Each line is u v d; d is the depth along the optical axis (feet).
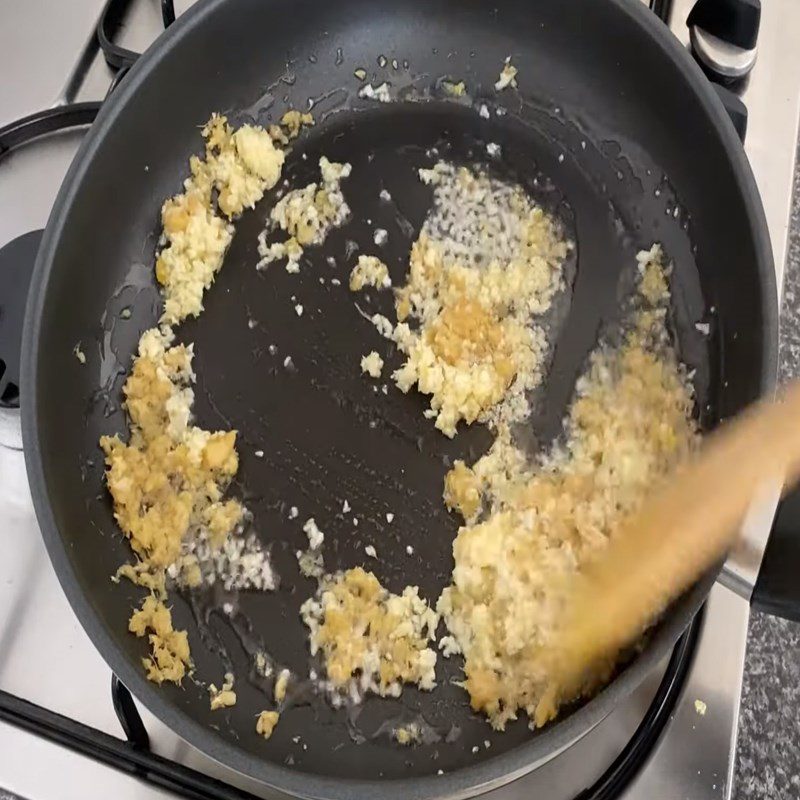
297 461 1.80
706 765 1.53
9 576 1.67
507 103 1.99
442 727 1.63
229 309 1.89
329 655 1.68
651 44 1.80
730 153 1.72
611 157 1.92
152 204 1.92
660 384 1.78
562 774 1.55
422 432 1.81
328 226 1.93
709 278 1.79
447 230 1.92
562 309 1.86
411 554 1.74
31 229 1.83
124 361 1.85
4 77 1.90
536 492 1.75
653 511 1.64
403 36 2.01
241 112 1.98
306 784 1.40
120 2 1.91
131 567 1.72
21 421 1.59
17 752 1.54
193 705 1.65
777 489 1.45
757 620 1.63
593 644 1.56
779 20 1.88
